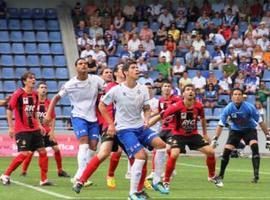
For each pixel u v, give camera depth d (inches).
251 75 2778.1
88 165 1021.2
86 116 1181.7
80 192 1097.4
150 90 1498.5
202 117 1202.6
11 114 1229.1
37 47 2829.7
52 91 2699.3
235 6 3068.4
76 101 1185.4
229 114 1333.7
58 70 2763.3
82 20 2935.5
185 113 1177.4
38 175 1482.5
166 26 2972.4
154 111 1478.8
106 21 2923.2
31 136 1227.9
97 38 2817.4
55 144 1434.5
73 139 2333.9
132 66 984.3
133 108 984.9
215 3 3115.2
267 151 2503.7
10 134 1232.2
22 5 2977.4
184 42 2888.8
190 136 1194.6
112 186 1194.6
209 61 2832.2
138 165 959.6
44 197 1015.0
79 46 2829.7
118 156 1184.2
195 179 1428.4
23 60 2778.1
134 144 967.6
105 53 2785.4
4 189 1149.7
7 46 2802.7
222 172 1359.5
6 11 2906.0
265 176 1546.5
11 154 2283.5
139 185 982.4
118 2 3038.9
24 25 2891.2
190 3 3051.2
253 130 1362.0
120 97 980.6
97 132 1190.9
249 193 1127.0
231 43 2915.8
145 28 2881.4
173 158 1130.7
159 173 1119.0
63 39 2866.6
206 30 2950.3
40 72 2748.5
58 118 2445.9
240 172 1654.8
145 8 3011.8
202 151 1207.6
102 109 981.2
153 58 2842.0
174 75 2760.8
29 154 1401.3
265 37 2950.3
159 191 1112.8
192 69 2802.7
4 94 2652.6
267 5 3100.4
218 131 1330.0
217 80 2741.1
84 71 1177.4
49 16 2947.8
